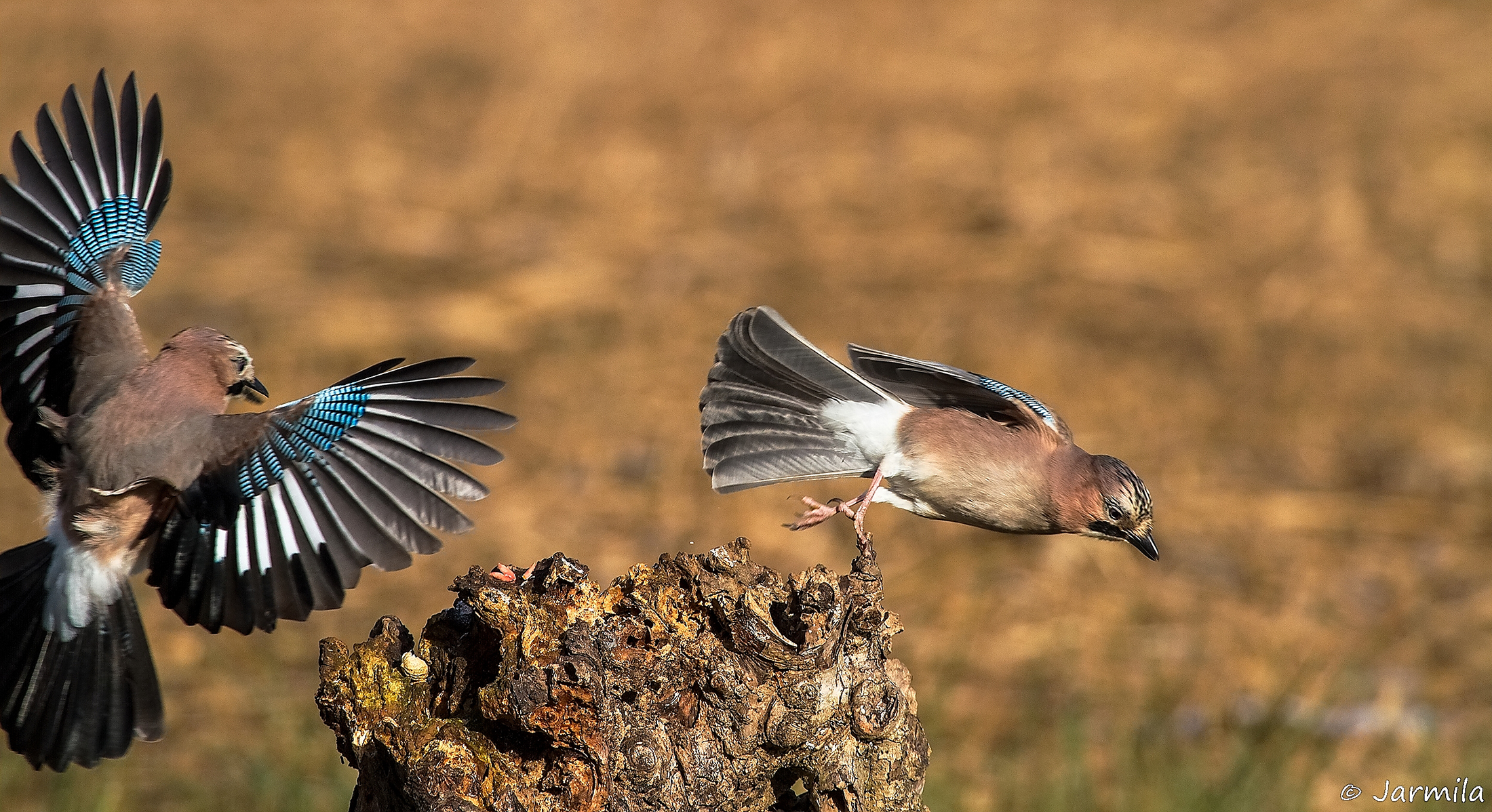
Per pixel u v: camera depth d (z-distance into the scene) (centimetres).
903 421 802
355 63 2628
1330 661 1230
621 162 2228
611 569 1312
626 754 556
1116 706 1160
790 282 1864
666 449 1522
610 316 1786
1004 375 1641
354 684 591
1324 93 2512
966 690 1184
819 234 2008
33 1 2902
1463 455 1549
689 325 1758
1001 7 2936
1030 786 1038
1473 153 2259
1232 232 2022
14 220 655
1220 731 1123
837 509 809
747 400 795
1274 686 1191
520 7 2895
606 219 2059
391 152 2262
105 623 635
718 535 1384
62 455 646
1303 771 1080
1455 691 1197
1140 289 1859
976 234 2012
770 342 767
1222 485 1490
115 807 993
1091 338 1738
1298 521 1438
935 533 1416
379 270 1902
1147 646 1248
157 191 681
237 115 2378
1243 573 1358
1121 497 807
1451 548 1402
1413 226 2044
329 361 1638
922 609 1291
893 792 597
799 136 2322
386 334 1716
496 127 2361
